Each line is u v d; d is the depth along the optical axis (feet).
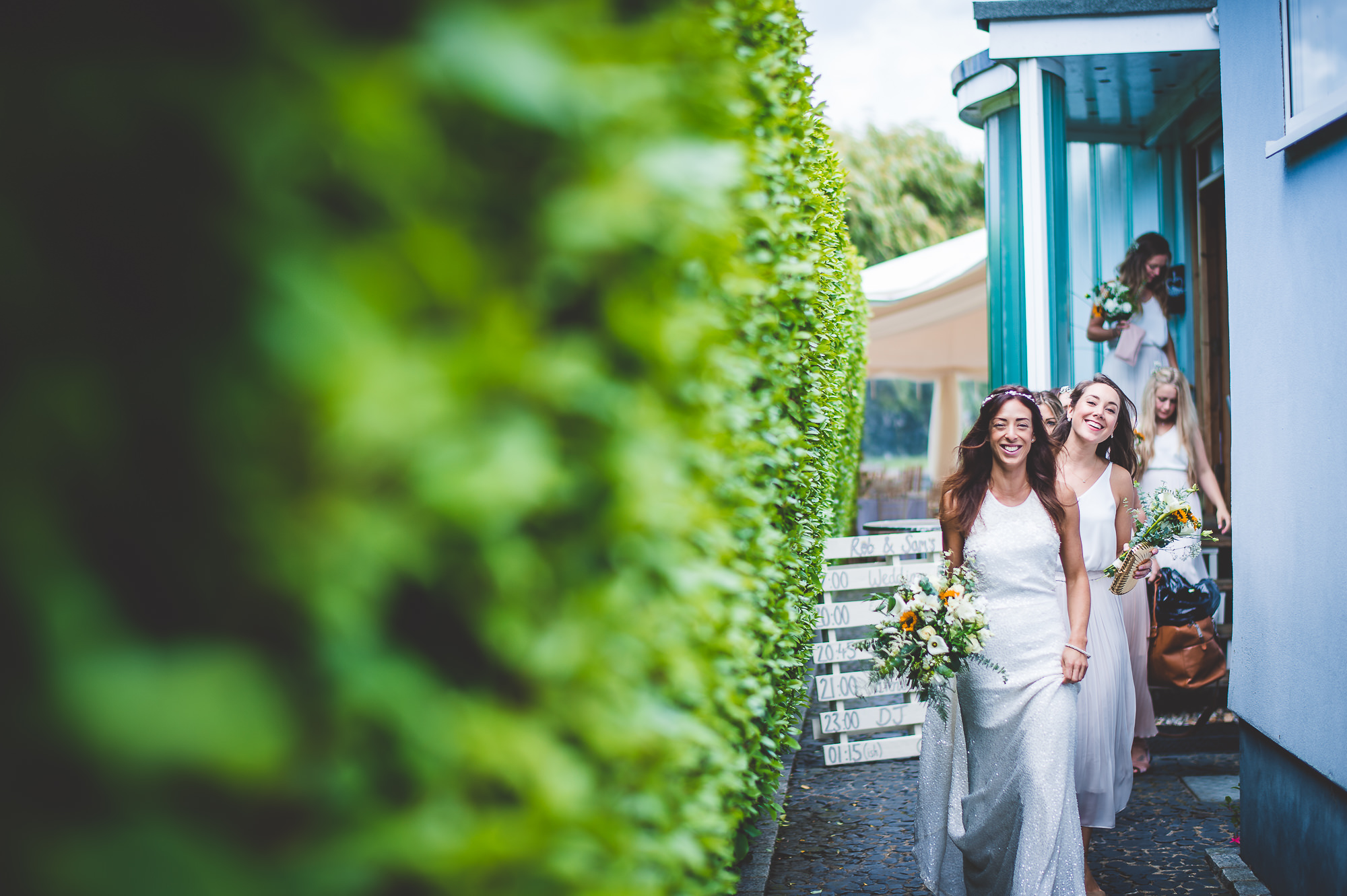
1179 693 21.30
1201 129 27.37
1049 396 15.97
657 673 4.81
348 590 2.21
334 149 2.22
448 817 2.64
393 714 2.39
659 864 4.73
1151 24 23.36
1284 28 13.30
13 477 1.82
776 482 10.59
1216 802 17.95
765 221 7.92
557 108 2.65
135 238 2.02
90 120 1.94
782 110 9.63
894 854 15.93
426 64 2.38
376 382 2.12
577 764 3.36
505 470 2.51
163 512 2.06
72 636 1.81
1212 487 21.91
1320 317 12.18
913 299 43.57
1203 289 28.17
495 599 2.86
